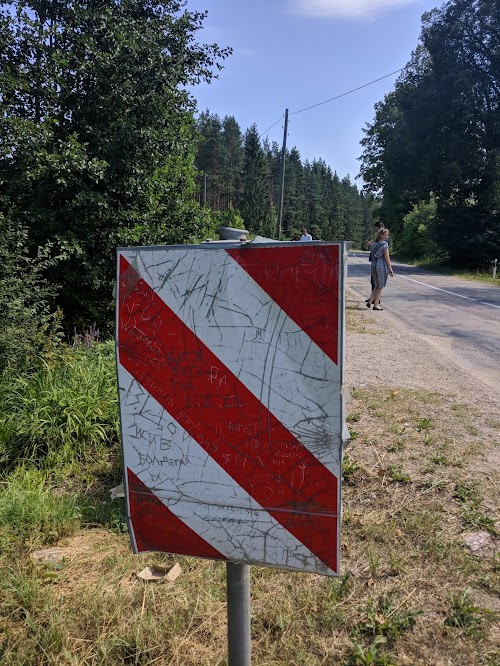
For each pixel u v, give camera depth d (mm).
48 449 4297
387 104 44656
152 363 1596
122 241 9078
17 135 7566
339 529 1499
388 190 44594
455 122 28875
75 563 2854
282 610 2363
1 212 7215
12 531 3150
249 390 1523
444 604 2371
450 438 4148
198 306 1539
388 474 3590
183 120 10406
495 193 27406
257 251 1477
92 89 9086
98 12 8875
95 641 2229
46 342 5883
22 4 8578
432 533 2893
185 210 10758
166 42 9469
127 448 1653
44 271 8719
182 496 1619
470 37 28547
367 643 2176
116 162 9016
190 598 2488
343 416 1470
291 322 1473
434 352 7250
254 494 1554
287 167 100500
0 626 2354
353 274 23641
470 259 28656
